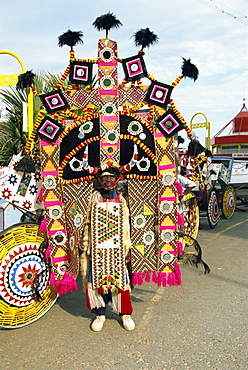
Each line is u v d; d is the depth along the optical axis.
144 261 3.39
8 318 3.32
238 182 9.63
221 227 8.09
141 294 4.13
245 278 4.61
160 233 3.36
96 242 3.05
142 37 3.12
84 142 3.27
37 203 3.67
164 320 3.43
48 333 3.23
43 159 3.32
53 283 3.38
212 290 4.21
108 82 3.25
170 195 3.33
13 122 6.47
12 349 2.96
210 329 3.22
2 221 3.94
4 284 3.26
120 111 3.29
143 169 3.31
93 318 3.54
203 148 3.35
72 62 3.23
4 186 3.52
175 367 2.65
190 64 3.15
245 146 13.36
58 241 3.36
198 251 3.45
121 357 2.80
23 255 3.36
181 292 4.16
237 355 2.79
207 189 7.75
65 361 2.77
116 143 3.28
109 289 3.11
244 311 3.60
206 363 2.69
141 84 3.28
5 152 6.19
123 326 3.31
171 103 3.24
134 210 3.33
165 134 3.26
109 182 3.01
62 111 3.30
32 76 3.34
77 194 3.34
